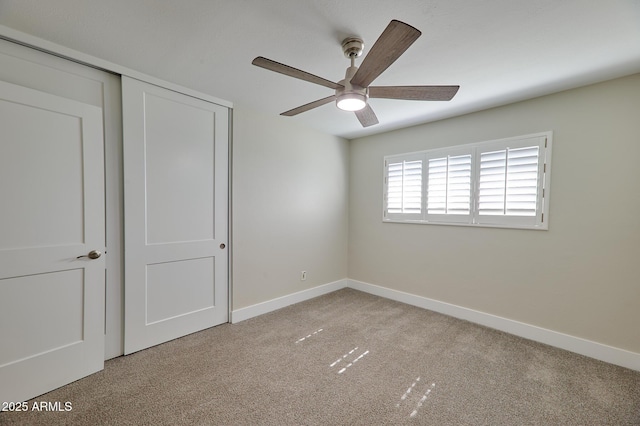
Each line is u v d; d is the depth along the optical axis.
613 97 2.15
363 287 4.01
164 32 1.64
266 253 3.17
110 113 2.07
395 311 3.23
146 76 2.20
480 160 2.86
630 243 2.11
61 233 1.79
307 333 2.65
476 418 1.61
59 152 1.77
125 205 2.14
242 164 2.90
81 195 1.87
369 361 2.18
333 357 2.23
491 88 2.33
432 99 1.77
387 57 1.31
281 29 1.60
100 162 1.95
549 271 2.47
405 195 3.51
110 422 1.54
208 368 2.06
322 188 3.79
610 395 1.80
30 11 1.46
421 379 1.96
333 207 3.96
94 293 1.94
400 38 1.18
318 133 3.70
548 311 2.48
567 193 2.37
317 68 2.05
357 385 1.89
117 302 2.16
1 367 1.58
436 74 2.10
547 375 2.01
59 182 1.77
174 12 1.46
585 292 2.30
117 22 1.55
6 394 1.60
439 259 3.21
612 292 2.18
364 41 1.70
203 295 2.68
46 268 1.73
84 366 1.91
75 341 1.86
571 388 1.87
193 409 1.65
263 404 1.70
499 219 2.74
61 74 1.85
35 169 1.68
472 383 1.92
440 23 1.52
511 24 1.52
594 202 2.25
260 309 3.11
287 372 2.03
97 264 1.95
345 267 4.21
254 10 1.44
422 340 2.53
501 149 2.71
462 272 3.03
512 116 2.64
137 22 1.55
